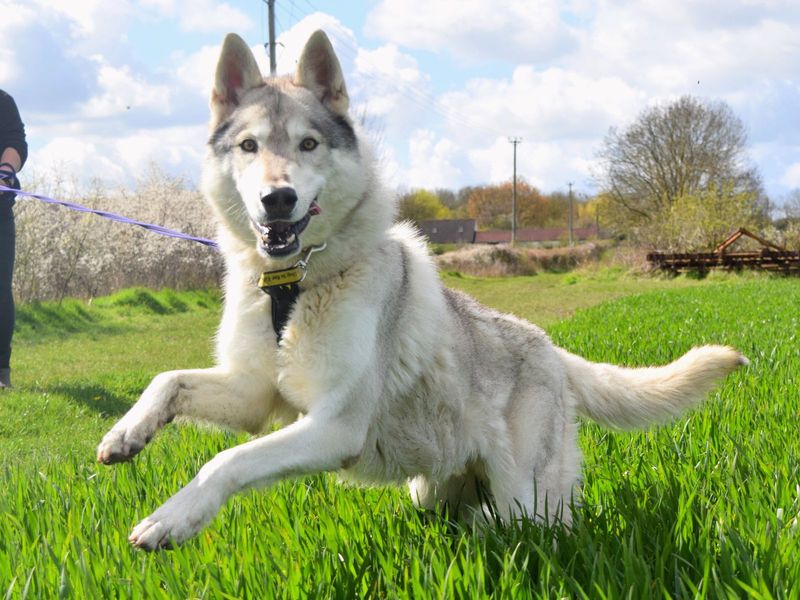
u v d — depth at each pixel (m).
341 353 3.79
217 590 3.06
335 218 3.96
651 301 20.62
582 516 3.99
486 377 4.35
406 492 4.73
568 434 4.56
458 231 98.75
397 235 4.54
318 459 3.64
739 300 20.31
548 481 4.34
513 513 3.94
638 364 9.01
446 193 127.75
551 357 4.63
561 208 121.25
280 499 4.29
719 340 10.86
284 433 3.60
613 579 3.05
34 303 17.77
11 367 11.70
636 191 61.91
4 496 4.59
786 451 4.71
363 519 4.03
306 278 3.89
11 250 9.14
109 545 3.60
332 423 3.72
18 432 7.64
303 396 3.86
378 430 4.13
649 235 49.28
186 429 6.52
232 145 4.12
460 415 4.24
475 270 53.97
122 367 11.86
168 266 24.30
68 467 5.44
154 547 3.16
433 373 4.17
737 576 3.16
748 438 5.17
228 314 4.05
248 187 3.91
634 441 5.41
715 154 60.22
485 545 3.49
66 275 19.97
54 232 19.52
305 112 4.09
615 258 48.53
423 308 4.20
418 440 4.19
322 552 3.50
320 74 4.28
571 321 15.34
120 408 8.95
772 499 3.94
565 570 3.23
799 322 13.48
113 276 22.88
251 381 3.96
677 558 3.30
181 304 21.20
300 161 3.94
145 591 3.10
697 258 41.53
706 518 3.66
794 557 3.18
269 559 3.35
